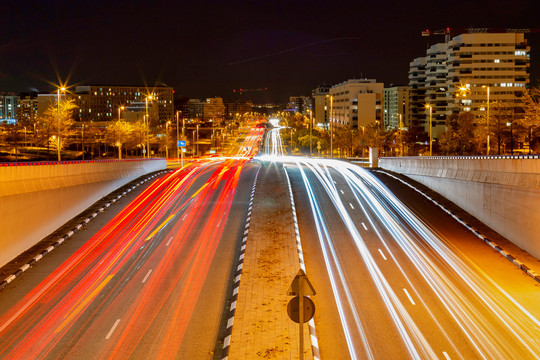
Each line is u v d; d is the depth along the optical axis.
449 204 35.88
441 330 16.09
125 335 15.91
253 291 19.17
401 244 26.70
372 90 167.62
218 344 15.29
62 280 21.27
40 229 27.30
